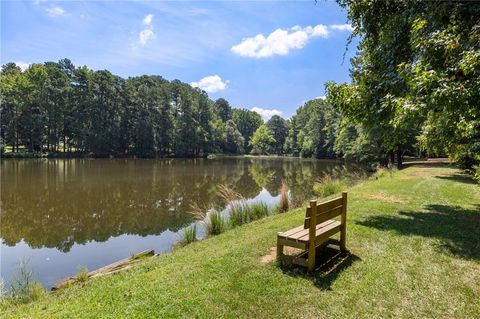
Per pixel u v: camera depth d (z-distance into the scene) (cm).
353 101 789
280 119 10344
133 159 5122
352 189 1305
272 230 721
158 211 1379
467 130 617
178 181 2352
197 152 6850
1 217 1262
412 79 569
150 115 6062
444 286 420
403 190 1206
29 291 546
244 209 1001
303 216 847
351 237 628
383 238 620
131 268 555
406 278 443
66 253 900
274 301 382
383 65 794
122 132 5619
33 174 2612
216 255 550
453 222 735
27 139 4994
